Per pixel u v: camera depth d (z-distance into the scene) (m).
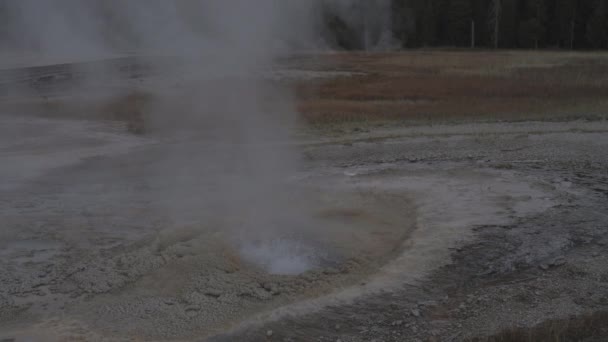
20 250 5.83
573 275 4.82
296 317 4.21
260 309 4.43
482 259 5.13
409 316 4.25
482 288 4.64
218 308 4.45
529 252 5.27
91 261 5.45
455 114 13.42
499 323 4.11
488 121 12.70
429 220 6.16
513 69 19.92
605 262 5.05
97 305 4.62
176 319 4.33
